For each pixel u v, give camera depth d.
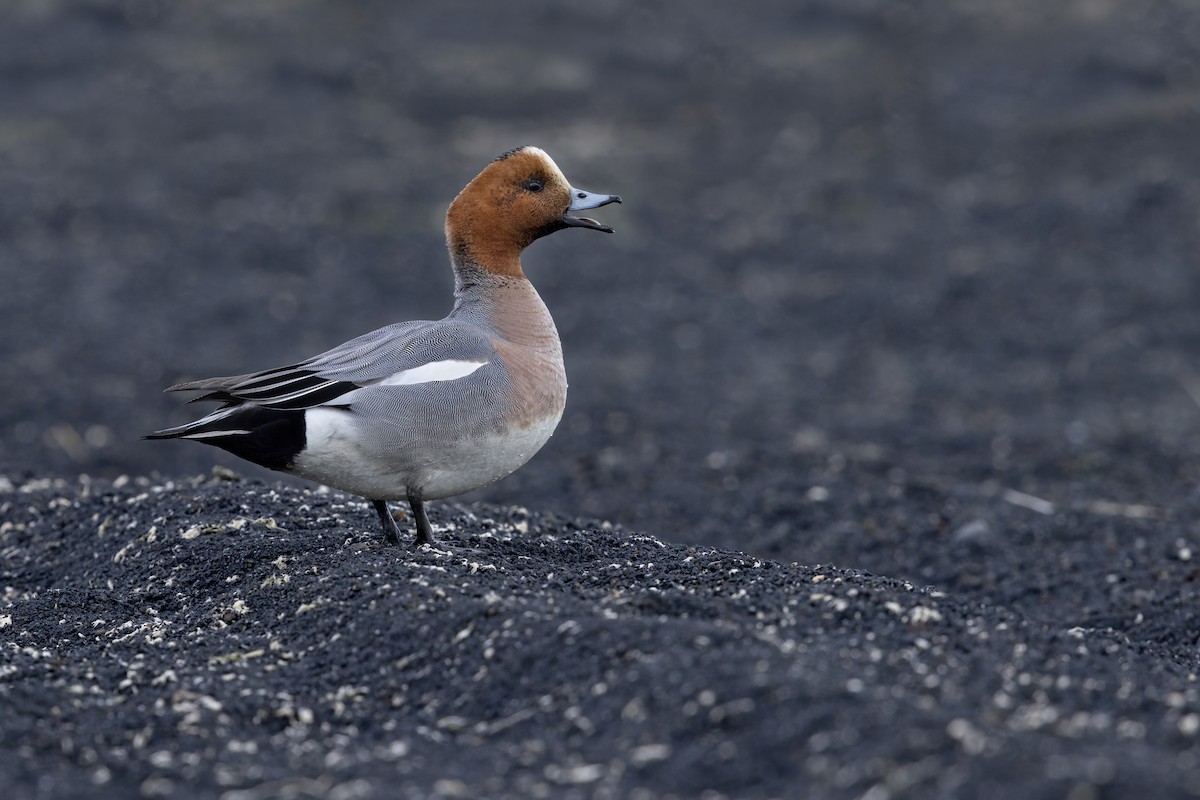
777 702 5.62
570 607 6.82
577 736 5.81
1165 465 14.13
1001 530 11.72
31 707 6.22
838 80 32.75
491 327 8.20
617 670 6.11
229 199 25.44
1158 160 25.59
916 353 19.02
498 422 7.69
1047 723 5.54
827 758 5.29
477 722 6.15
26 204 24.61
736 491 13.18
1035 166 26.20
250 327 19.83
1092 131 27.50
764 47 35.31
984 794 4.86
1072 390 17.31
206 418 7.51
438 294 21.33
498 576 7.59
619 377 17.98
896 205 24.91
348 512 9.16
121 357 18.36
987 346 19.03
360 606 7.16
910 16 36.34
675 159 28.17
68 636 7.72
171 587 8.17
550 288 21.98
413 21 37.03
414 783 5.57
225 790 5.61
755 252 23.11
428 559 7.75
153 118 30.16
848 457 14.20
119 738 6.07
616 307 21.06
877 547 11.62
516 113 30.95
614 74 33.69
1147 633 9.62
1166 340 18.72
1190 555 10.89
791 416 16.38
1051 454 14.54
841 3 37.25
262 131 29.58
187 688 6.52
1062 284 20.73
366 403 7.43
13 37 34.09
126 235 23.48
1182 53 31.08
